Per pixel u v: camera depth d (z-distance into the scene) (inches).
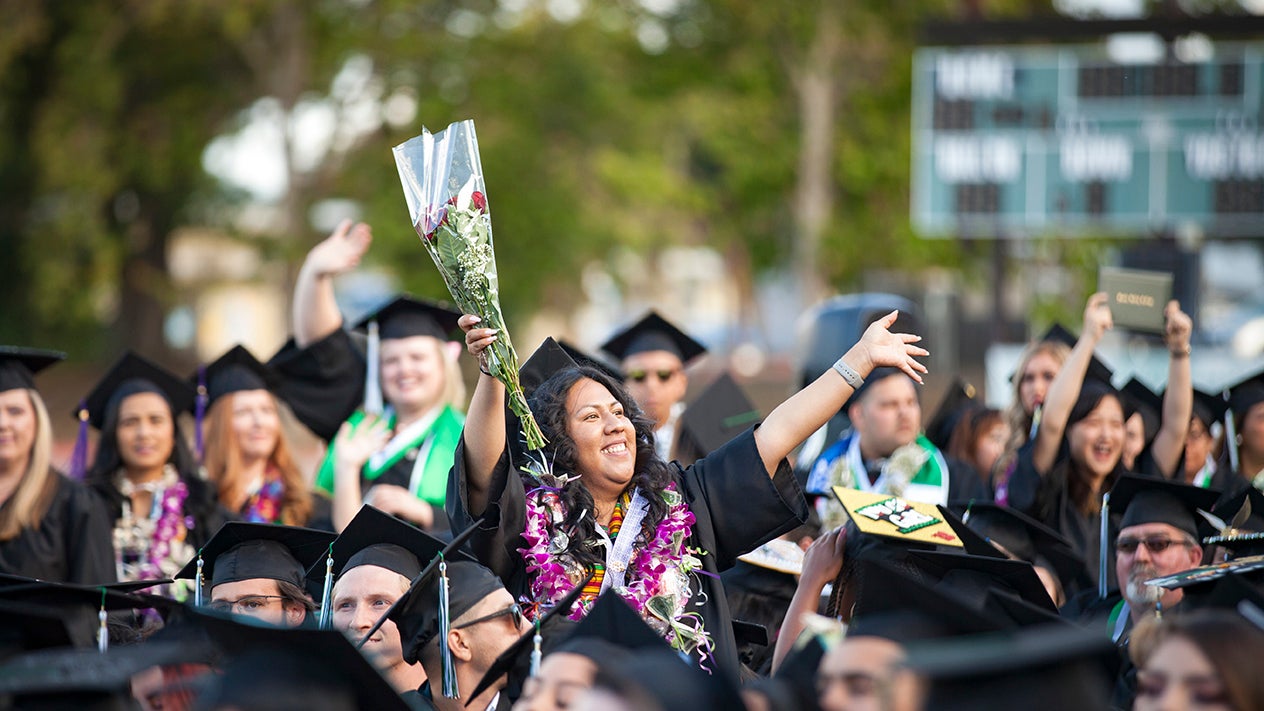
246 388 351.6
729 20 1396.4
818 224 1349.7
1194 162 719.1
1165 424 339.9
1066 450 326.3
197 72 1334.9
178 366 1531.7
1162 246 777.6
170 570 319.3
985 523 297.0
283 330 1256.2
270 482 352.8
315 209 1348.4
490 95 1251.8
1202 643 148.3
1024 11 1111.0
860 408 332.2
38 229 1330.0
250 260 1588.3
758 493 229.3
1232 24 693.3
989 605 191.3
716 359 1924.2
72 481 311.1
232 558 247.3
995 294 794.2
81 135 1273.4
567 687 155.7
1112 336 689.0
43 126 1269.7
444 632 208.4
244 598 241.8
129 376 348.5
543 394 227.6
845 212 1403.8
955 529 240.5
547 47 1279.5
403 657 218.1
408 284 1241.4
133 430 329.1
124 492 328.8
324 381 371.9
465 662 211.5
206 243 1807.3
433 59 1264.8
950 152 743.1
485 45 1270.9
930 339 975.0
